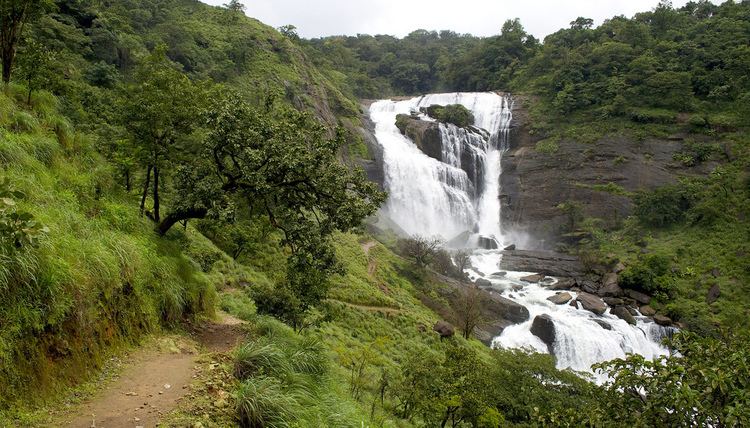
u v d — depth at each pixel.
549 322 40.03
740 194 58.56
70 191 10.94
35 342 6.60
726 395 5.62
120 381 8.00
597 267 54.03
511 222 72.12
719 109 71.56
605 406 6.78
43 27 42.81
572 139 76.06
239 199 14.73
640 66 78.81
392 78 136.00
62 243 8.05
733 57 75.88
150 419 6.84
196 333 12.29
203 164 14.24
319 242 13.95
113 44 53.44
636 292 47.94
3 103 12.62
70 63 39.91
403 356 28.19
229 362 9.84
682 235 56.59
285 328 15.25
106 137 18.55
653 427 5.89
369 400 16.05
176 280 12.66
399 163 73.12
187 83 15.07
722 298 46.06
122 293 9.52
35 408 6.25
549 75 92.25
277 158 13.07
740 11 91.75
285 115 14.94
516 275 54.41
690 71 77.94
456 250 59.94
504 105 90.00
